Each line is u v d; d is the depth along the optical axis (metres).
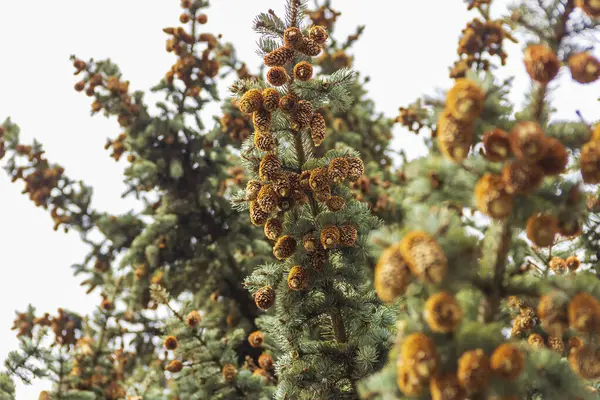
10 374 2.88
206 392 2.77
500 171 1.67
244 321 3.59
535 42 1.72
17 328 3.50
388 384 1.67
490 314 1.71
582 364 1.66
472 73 1.68
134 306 3.70
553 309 1.65
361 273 2.26
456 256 1.61
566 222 1.67
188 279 3.82
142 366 3.63
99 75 3.97
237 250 3.86
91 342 3.29
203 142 3.98
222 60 4.20
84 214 4.11
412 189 1.72
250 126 4.08
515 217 1.67
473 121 1.66
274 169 2.22
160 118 3.99
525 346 1.68
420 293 1.66
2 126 4.07
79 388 3.16
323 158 2.28
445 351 1.62
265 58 2.24
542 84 1.69
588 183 1.66
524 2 1.72
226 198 3.80
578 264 2.15
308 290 2.29
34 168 4.09
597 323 1.62
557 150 1.62
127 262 3.78
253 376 2.78
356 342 2.28
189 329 2.80
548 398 1.65
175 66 3.97
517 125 1.63
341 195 2.30
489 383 1.59
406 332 1.66
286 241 2.26
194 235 3.87
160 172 3.94
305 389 2.26
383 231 1.66
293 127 2.24
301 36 2.25
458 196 1.70
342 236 2.23
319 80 2.26
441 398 1.59
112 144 4.17
